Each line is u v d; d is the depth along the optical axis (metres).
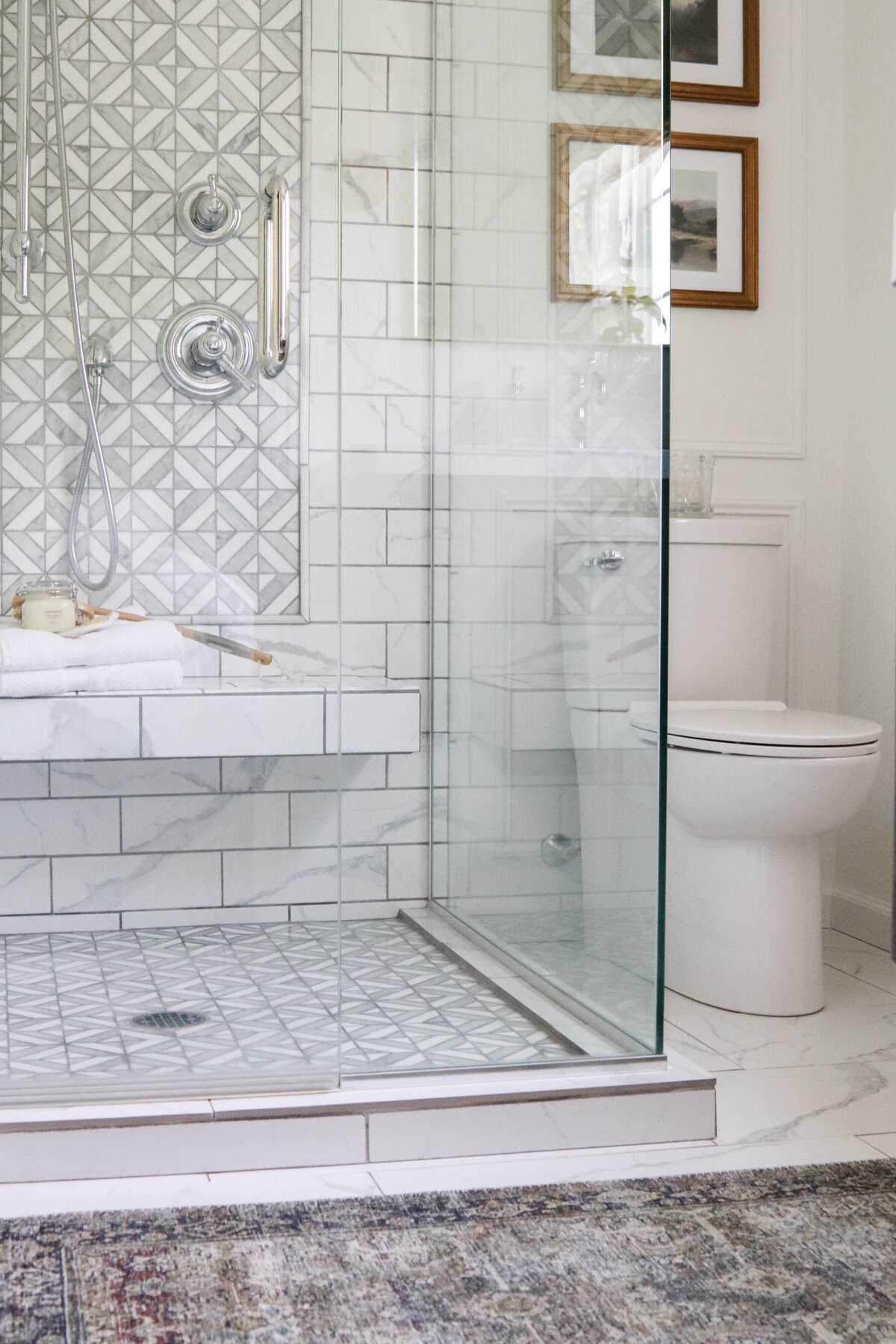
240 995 1.68
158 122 1.73
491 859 2.23
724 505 2.85
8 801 1.68
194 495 1.74
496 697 2.26
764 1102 1.85
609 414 1.90
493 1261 1.36
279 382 1.76
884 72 2.74
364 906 2.48
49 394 1.71
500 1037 1.86
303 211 1.77
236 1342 1.19
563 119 2.04
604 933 1.87
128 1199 1.50
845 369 2.90
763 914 2.28
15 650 1.67
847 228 2.89
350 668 2.56
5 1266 1.32
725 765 2.17
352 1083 1.70
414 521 2.61
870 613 2.81
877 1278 1.34
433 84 2.59
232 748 1.72
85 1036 1.64
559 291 2.06
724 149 2.82
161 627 1.72
